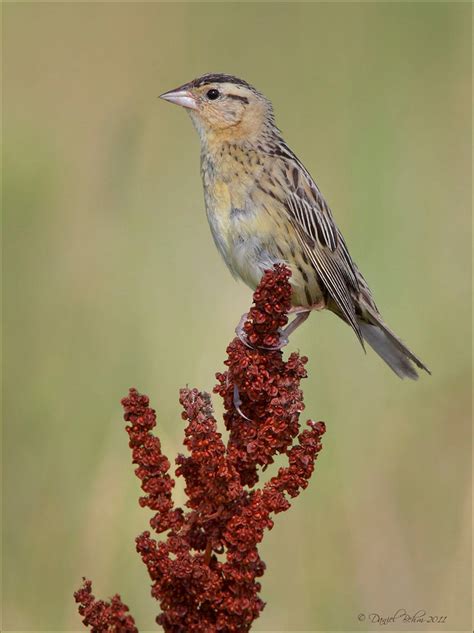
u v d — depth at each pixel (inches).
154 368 524.4
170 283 549.0
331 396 528.1
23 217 540.4
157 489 296.5
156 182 583.5
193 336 535.5
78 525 483.8
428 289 560.7
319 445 299.9
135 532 474.9
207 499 296.0
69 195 551.5
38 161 552.7
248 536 293.3
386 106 615.5
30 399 509.0
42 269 537.6
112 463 490.3
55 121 598.5
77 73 625.3
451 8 635.5
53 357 519.8
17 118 596.1
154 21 642.8
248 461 305.0
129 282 546.6
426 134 604.4
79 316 532.4
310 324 544.7
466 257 565.6
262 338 314.5
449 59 631.2
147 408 298.4
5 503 490.9
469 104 618.2
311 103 628.7
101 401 514.6
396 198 578.9
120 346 527.2
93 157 562.6
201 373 519.5
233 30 642.2
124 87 624.1
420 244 568.4
